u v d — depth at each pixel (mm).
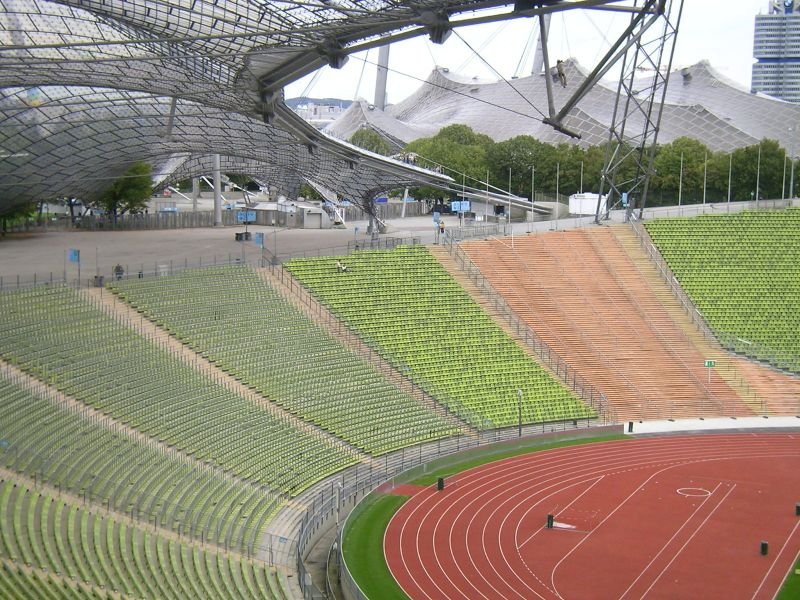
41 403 69188
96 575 50188
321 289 107938
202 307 95938
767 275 124562
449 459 85062
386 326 104688
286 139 124938
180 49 78500
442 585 60344
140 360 82000
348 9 59906
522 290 117188
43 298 86250
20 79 87188
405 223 177875
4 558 48906
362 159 124875
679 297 120375
